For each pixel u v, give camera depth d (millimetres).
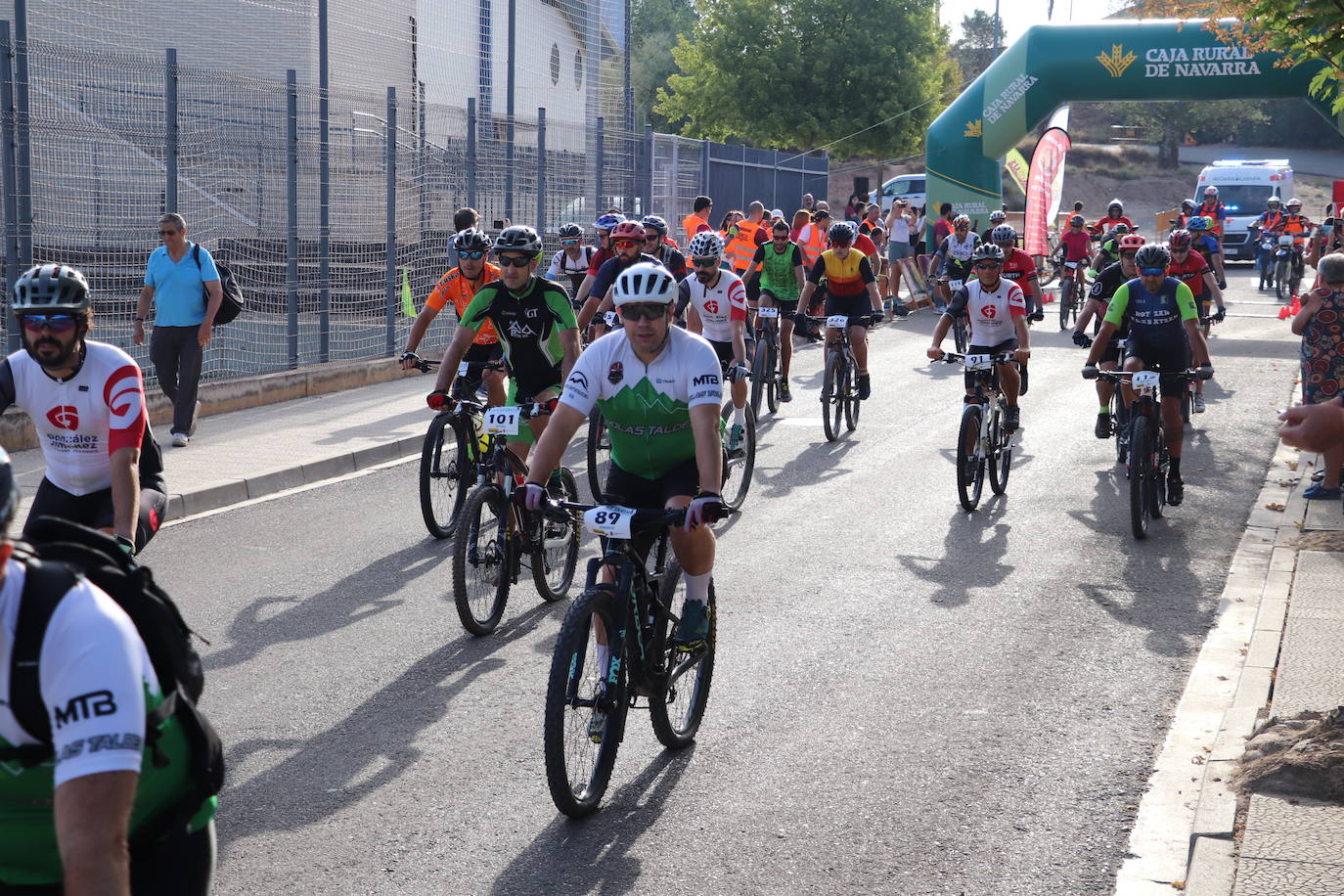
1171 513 8836
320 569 7281
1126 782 4477
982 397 8961
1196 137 84125
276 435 11164
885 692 5391
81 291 4219
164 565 7301
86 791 1794
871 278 11750
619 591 4250
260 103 13195
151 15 14328
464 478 8055
